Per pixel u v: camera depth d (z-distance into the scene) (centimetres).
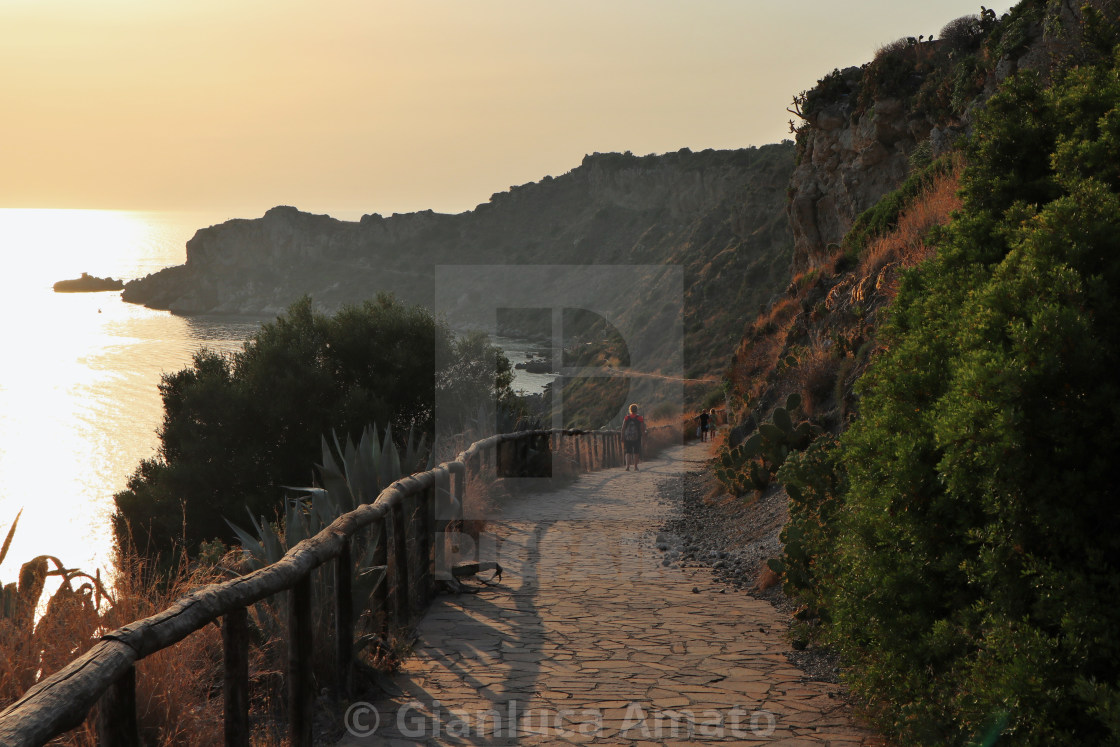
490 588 813
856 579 449
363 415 1966
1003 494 328
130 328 19700
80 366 12656
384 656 554
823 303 1580
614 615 712
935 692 408
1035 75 531
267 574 387
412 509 750
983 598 370
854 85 3522
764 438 1209
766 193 9288
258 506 1950
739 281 8112
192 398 2053
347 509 747
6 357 13662
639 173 19288
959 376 357
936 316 473
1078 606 306
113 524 2031
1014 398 322
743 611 729
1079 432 319
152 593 469
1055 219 362
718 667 575
